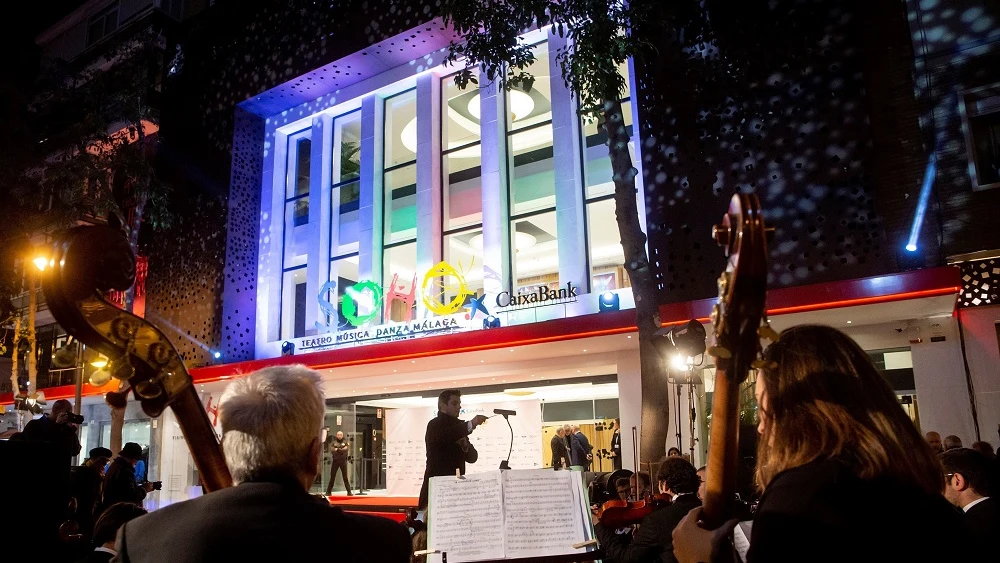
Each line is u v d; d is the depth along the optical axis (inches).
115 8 908.6
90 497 239.8
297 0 727.7
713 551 50.2
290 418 61.9
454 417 217.8
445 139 679.1
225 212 735.1
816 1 444.8
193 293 736.3
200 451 59.8
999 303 414.3
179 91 803.4
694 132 464.1
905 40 441.7
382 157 716.0
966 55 430.9
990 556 129.2
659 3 449.1
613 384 585.6
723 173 451.2
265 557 55.7
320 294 684.7
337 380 700.0
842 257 410.6
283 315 744.3
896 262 420.2
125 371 53.4
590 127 600.4
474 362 590.2
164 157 792.9
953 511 50.3
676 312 421.1
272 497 58.6
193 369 693.3
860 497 47.0
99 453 309.1
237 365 653.3
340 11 687.1
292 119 772.6
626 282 559.5
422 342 552.7
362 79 717.9
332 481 655.8
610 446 643.5
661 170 470.6
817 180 424.8
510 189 629.9
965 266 425.1
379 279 685.9
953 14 438.3
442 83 687.7
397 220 697.6
